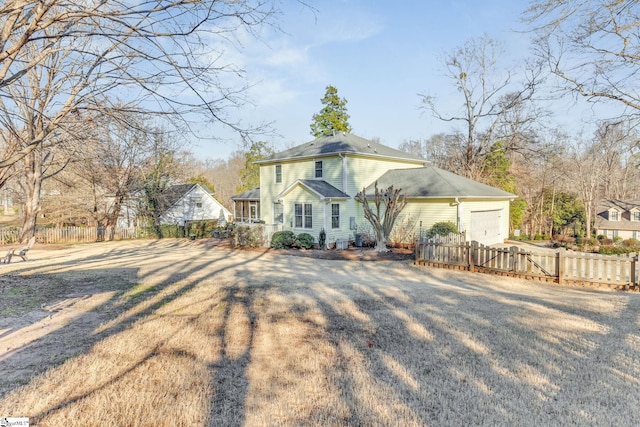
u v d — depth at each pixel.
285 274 11.44
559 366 4.41
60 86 6.49
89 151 7.39
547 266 10.46
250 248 19.14
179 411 3.40
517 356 4.71
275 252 17.58
